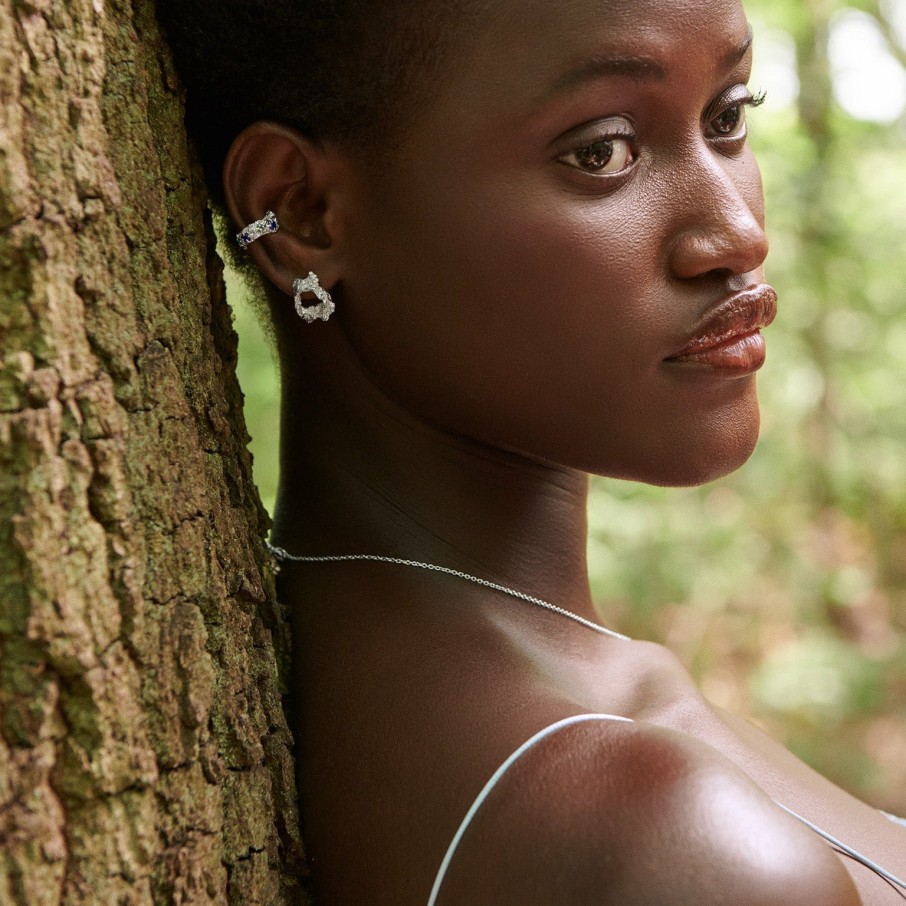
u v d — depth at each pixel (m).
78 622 1.37
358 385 1.94
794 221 7.14
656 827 1.37
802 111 7.62
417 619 1.81
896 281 7.79
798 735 6.94
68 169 1.43
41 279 1.38
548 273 1.69
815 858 1.36
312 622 1.86
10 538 1.34
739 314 1.74
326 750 1.72
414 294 1.77
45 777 1.35
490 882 1.45
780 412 7.39
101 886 1.38
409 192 1.73
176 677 1.49
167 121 1.66
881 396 7.97
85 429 1.41
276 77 1.74
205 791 1.51
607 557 6.52
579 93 1.63
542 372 1.75
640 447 1.77
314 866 1.69
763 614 7.49
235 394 1.83
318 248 1.82
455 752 1.58
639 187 1.70
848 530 8.46
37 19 1.41
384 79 1.69
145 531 1.48
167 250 1.63
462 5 1.64
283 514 2.05
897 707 7.21
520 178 1.67
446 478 1.95
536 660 1.87
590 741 1.49
